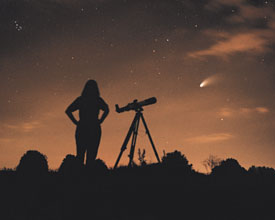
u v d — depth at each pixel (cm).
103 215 620
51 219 606
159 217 623
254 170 921
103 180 770
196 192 727
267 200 705
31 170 825
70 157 824
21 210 631
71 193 691
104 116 823
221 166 908
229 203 688
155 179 784
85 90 823
